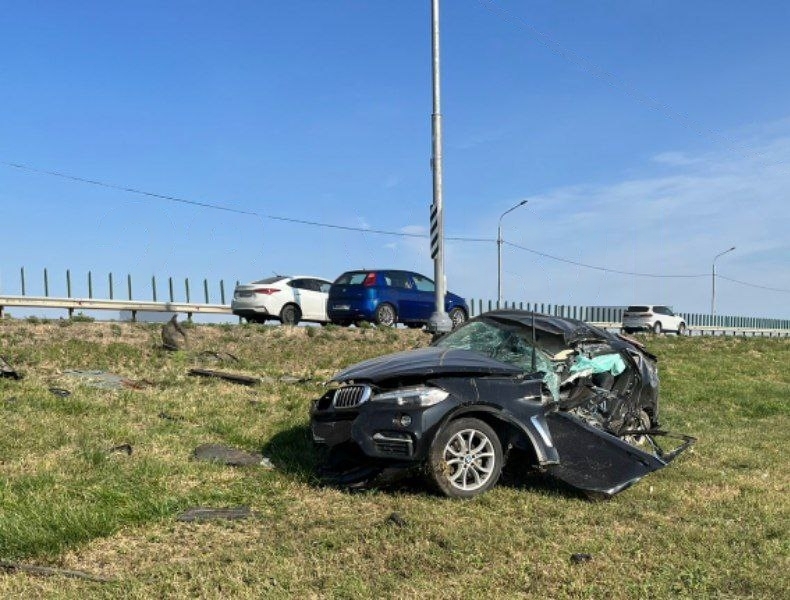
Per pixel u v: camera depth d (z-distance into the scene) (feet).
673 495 20.84
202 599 12.95
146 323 54.54
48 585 13.26
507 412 20.75
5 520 15.64
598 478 20.40
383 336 59.72
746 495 21.25
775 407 45.47
